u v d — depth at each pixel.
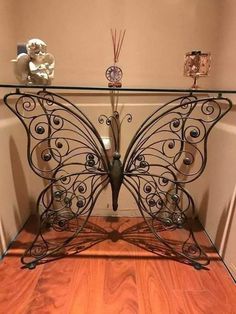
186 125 1.70
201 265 1.38
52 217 1.60
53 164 1.77
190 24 1.65
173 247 1.53
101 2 1.62
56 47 1.67
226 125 1.43
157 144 1.74
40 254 1.44
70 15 1.63
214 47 1.66
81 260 1.41
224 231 1.41
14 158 1.58
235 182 1.29
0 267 1.34
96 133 1.41
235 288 1.23
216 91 1.25
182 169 1.77
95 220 1.82
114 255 1.45
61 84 1.71
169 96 1.70
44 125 1.69
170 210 1.67
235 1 1.36
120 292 1.19
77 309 1.10
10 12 1.53
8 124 1.49
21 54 1.28
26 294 1.17
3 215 1.44
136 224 1.78
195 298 1.17
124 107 1.71
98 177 1.71
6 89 1.46
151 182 1.69
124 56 1.69
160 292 1.20
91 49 1.68
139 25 1.65
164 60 1.69
